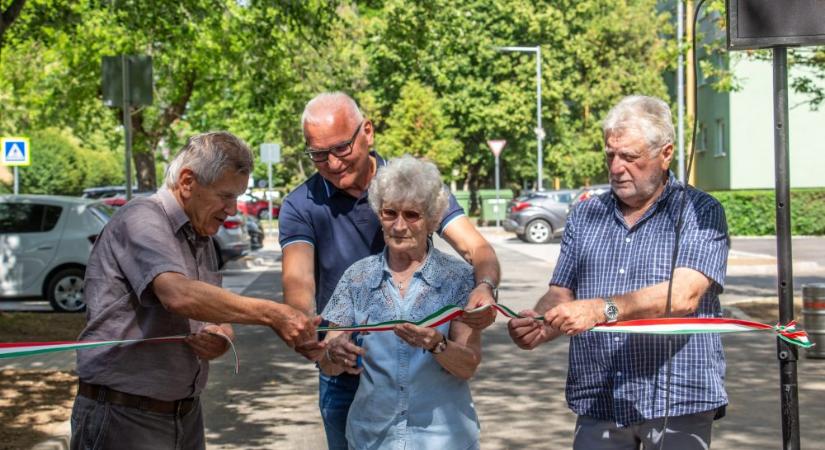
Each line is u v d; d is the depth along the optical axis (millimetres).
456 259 4121
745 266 21172
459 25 17438
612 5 46406
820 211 32062
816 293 9977
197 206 3830
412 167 3941
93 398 3855
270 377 10258
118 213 3863
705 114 39750
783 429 4680
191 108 31719
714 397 4117
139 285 3715
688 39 19250
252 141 41094
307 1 15688
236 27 17062
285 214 4699
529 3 45625
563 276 4410
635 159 4102
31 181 63000
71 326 13547
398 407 3947
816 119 34844
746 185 37031
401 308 4016
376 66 44094
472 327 3865
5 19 12938
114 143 31781
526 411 8602
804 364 10469
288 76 20906
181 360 3906
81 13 18266
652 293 3998
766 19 4598
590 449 4281
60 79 28594
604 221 4316
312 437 7789
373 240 4648
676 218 4176
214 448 7484
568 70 46812
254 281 20625
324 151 4469
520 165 47969
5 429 7441
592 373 4250
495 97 46875
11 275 15922
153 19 15828
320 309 4742
